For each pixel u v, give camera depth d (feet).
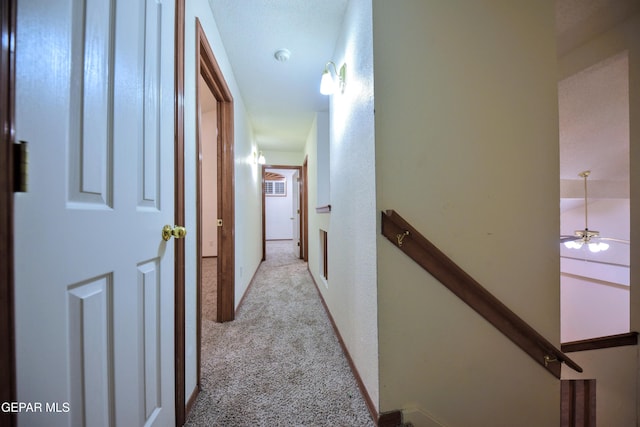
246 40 5.63
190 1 3.86
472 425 3.62
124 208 2.24
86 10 1.83
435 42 3.54
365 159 3.73
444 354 3.54
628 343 5.60
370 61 3.47
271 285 10.08
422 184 3.53
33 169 1.46
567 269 10.44
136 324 2.42
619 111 6.29
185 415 3.43
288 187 26.11
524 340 3.75
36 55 1.48
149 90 2.65
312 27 5.23
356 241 4.25
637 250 5.44
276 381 4.27
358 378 4.15
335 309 5.98
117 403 2.14
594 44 5.70
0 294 1.29
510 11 3.76
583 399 5.58
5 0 1.31
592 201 9.81
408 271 3.43
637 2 4.86
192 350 3.82
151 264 2.71
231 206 6.72
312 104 9.04
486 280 3.76
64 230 1.66
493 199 3.75
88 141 1.85
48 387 1.55
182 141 3.42
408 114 3.48
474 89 3.66
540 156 3.86
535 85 3.84
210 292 8.87
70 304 1.71
